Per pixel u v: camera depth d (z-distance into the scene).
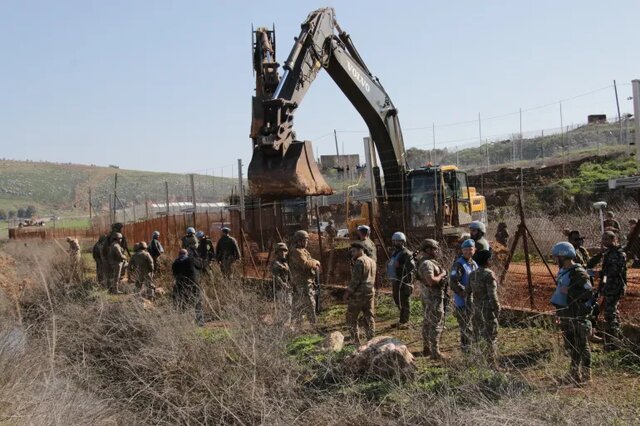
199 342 8.20
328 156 37.41
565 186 26.20
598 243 16.44
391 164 16.75
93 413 6.70
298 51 13.14
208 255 16.17
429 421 5.97
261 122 12.27
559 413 5.64
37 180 158.00
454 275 8.49
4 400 6.25
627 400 6.49
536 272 15.05
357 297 9.87
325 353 8.84
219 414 7.05
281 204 18.38
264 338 8.52
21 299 12.74
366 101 15.65
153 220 28.00
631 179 16.44
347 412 6.54
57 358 8.20
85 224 65.31
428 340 8.84
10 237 52.00
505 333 9.81
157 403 7.52
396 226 16.42
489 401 6.09
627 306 10.39
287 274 11.86
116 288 16.55
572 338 7.29
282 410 6.79
